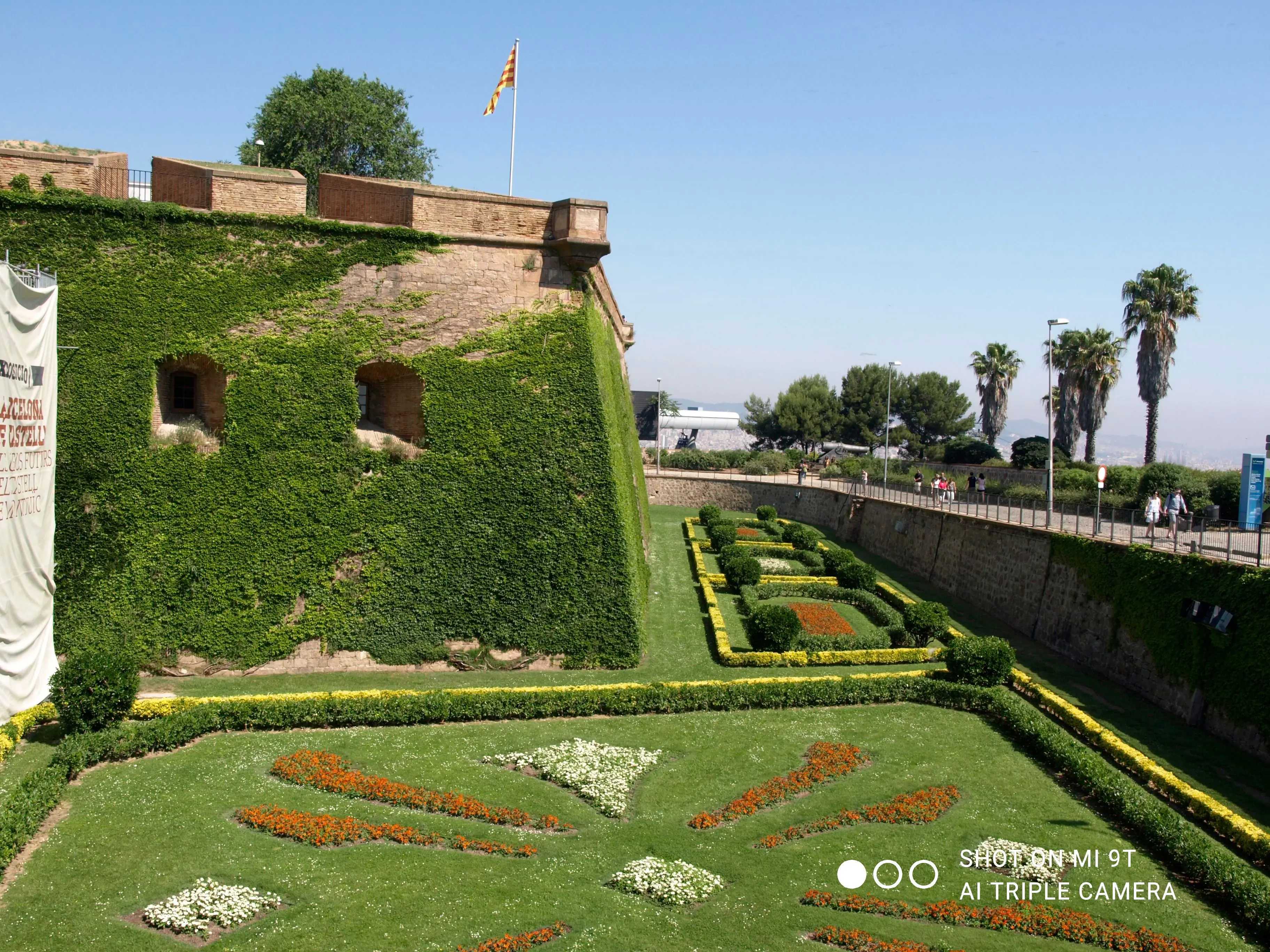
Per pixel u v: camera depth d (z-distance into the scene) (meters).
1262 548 22.05
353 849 14.49
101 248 23.62
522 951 11.98
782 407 102.44
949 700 22.53
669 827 15.66
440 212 25.81
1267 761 19.31
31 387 18.77
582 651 24.81
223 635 23.12
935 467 72.88
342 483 24.38
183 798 15.84
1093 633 26.83
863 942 12.43
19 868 13.44
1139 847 15.49
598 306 30.61
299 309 24.72
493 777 17.28
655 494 63.97
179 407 24.80
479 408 25.53
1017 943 12.66
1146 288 54.03
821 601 34.47
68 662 18.02
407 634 24.11
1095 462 59.91
